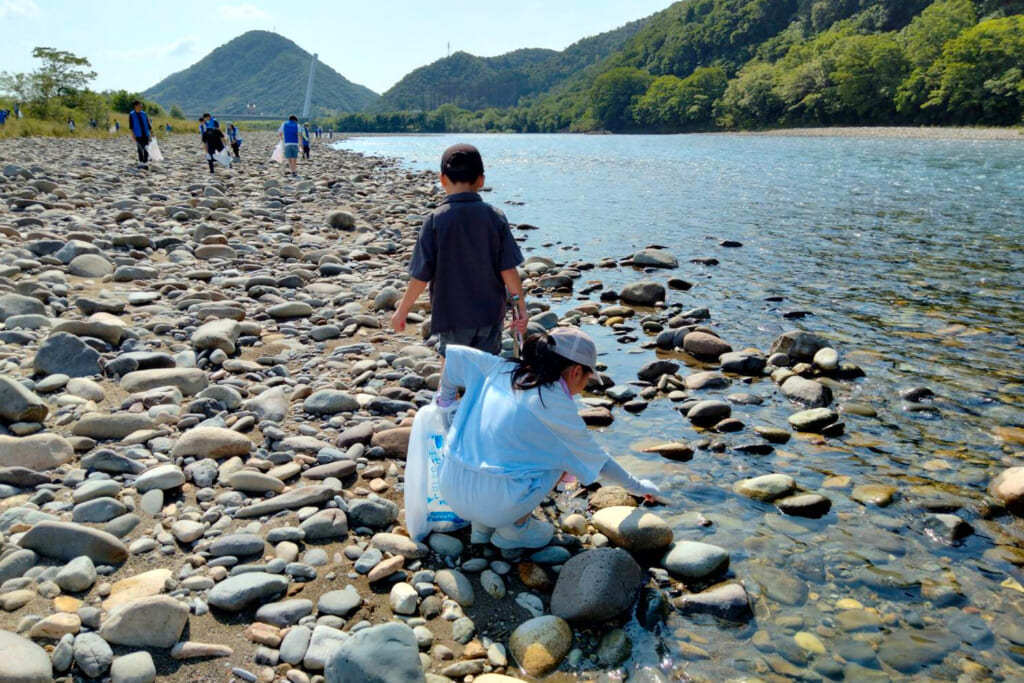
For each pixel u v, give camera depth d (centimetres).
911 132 6550
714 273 878
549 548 307
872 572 296
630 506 348
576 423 291
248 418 405
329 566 288
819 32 12162
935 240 1076
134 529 300
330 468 355
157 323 562
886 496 355
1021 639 256
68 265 707
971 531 326
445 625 261
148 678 217
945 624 265
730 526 332
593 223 1301
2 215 939
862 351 582
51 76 4531
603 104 14375
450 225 323
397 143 7856
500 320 345
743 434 434
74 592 256
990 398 485
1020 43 6272
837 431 435
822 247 1037
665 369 536
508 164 3106
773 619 269
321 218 1200
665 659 247
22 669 204
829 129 7969
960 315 683
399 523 324
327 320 626
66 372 450
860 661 246
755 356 550
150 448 370
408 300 335
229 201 1277
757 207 1491
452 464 297
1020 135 5297
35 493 322
